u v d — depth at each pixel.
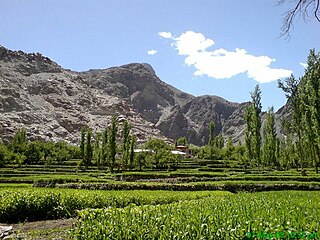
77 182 29.64
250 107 53.78
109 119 169.00
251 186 26.20
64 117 155.00
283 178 32.56
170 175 40.81
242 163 58.31
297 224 6.85
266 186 26.22
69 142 135.75
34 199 14.50
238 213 8.75
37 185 27.33
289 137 57.12
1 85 155.62
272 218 7.59
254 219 7.55
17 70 184.88
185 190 25.00
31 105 153.75
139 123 185.75
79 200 15.02
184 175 40.25
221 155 80.06
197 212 8.91
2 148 62.94
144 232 6.61
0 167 58.09
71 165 68.62
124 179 40.84
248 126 53.91
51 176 36.84
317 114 34.69
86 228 7.32
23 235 11.08
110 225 7.12
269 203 12.46
